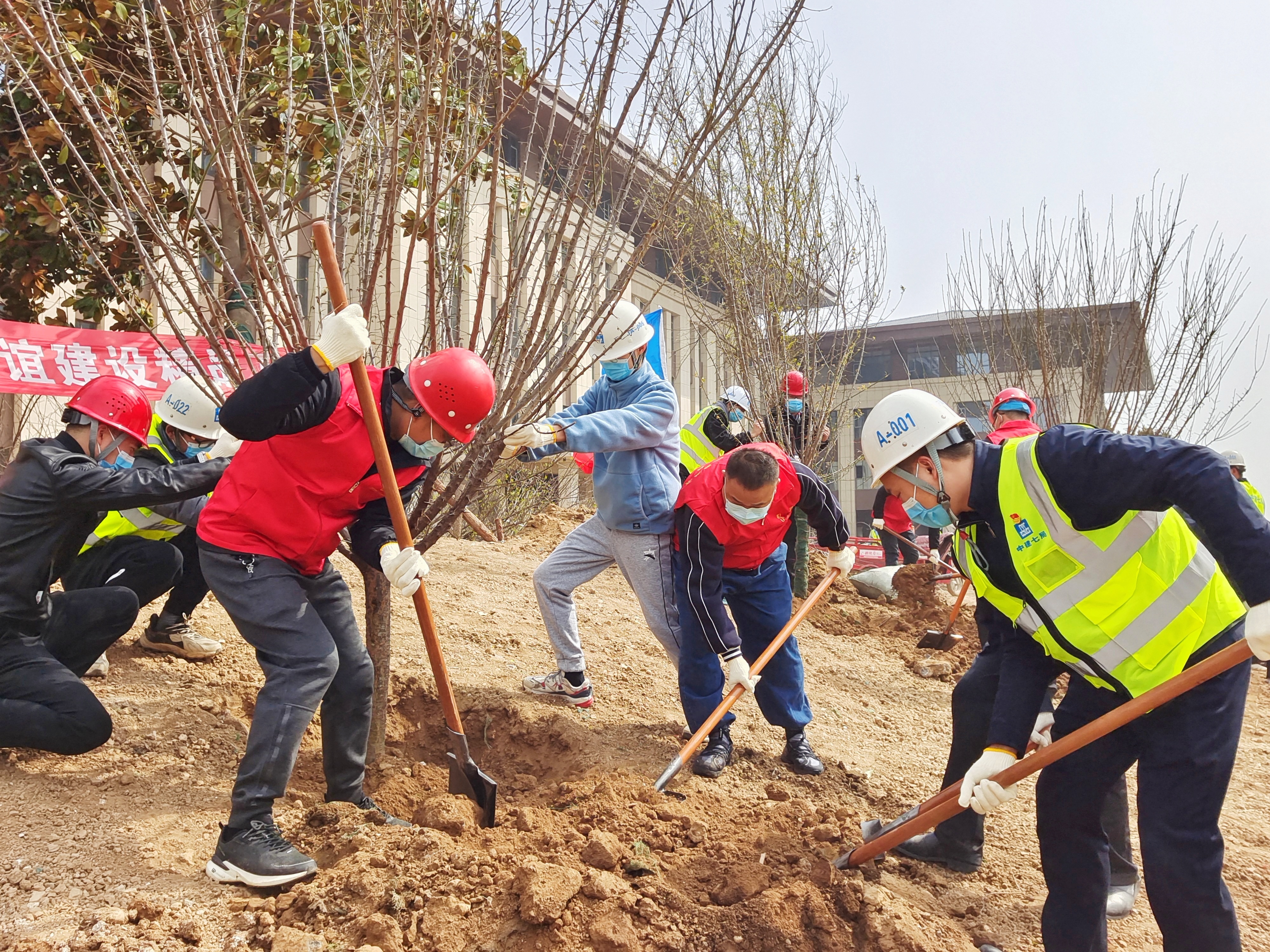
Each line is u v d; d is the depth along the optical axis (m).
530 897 2.46
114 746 3.31
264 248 3.33
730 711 4.09
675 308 15.32
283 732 2.63
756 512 3.46
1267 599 1.96
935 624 7.02
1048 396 8.73
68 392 6.68
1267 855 3.60
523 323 3.28
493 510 10.65
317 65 4.07
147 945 2.24
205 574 2.79
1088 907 2.46
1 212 6.44
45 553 3.13
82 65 4.46
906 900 2.85
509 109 2.95
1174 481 2.04
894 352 25.70
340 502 2.82
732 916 2.57
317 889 2.53
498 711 4.16
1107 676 2.38
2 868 2.51
